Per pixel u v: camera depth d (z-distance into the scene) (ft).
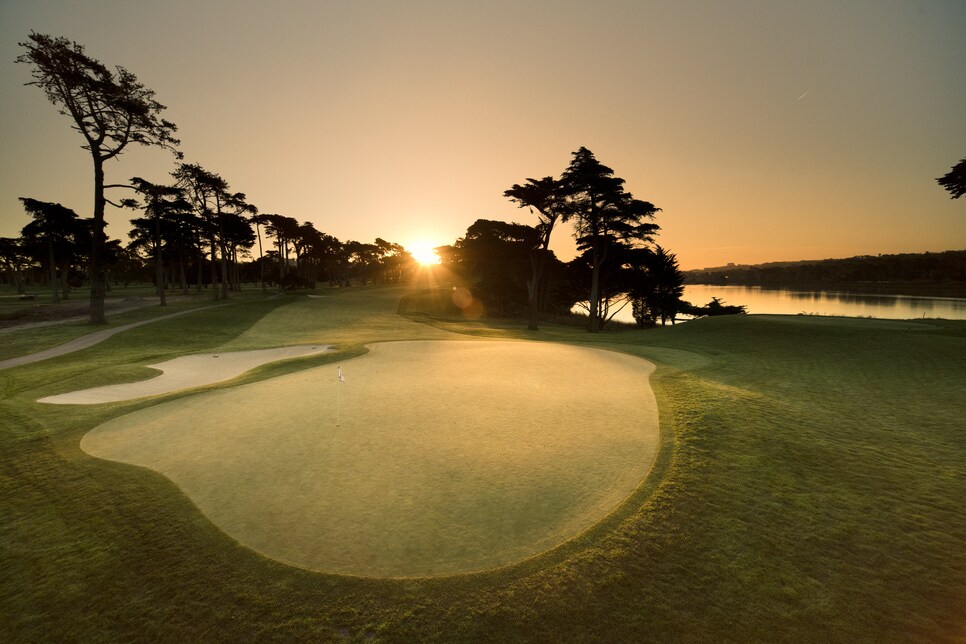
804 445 25.20
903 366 49.49
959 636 12.20
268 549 15.89
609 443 25.90
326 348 71.92
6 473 22.26
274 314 139.23
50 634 12.55
